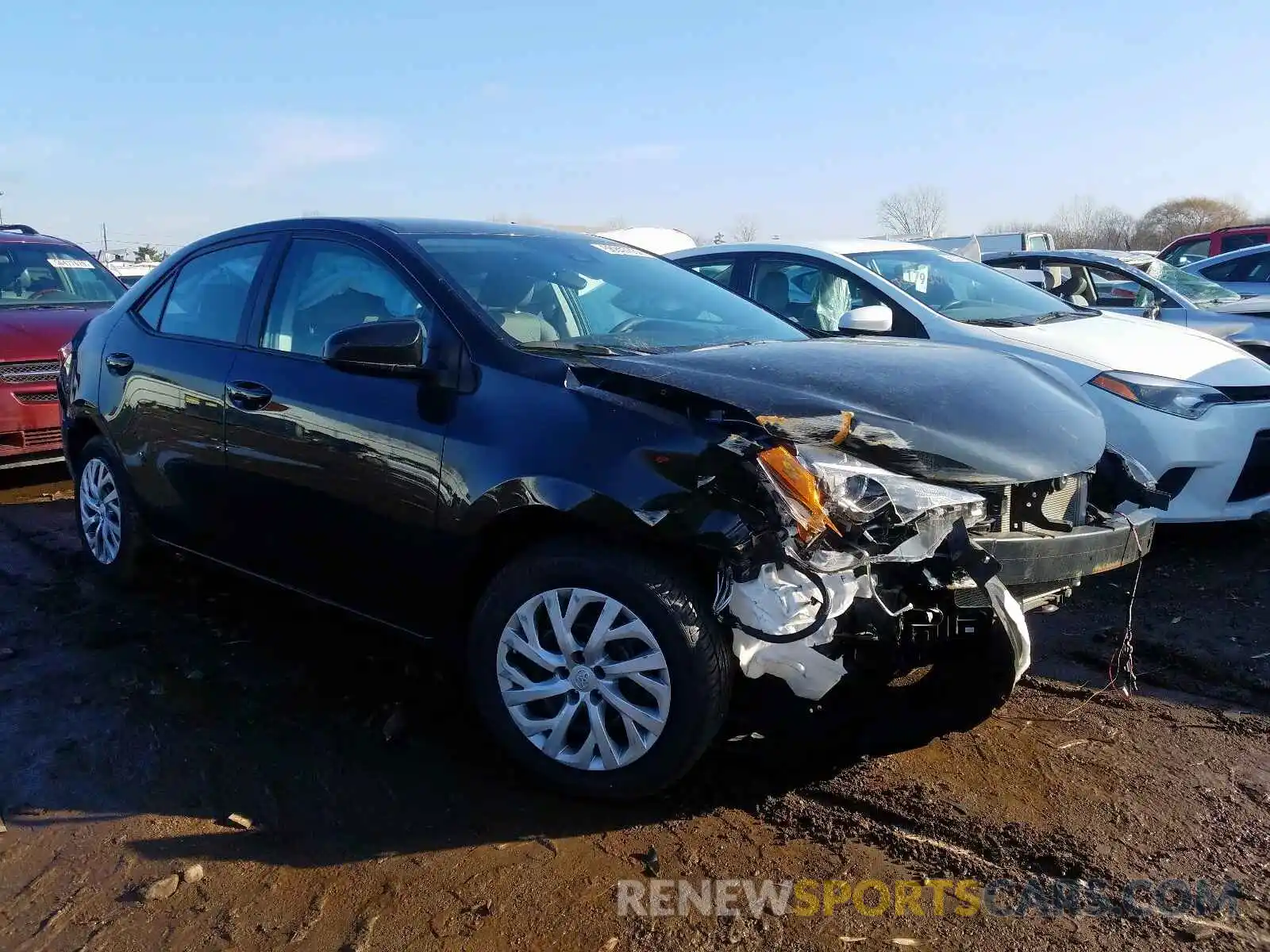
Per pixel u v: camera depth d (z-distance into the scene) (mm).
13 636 4234
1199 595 4777
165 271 4656
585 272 4016
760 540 2650
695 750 2830
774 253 6668
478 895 2600
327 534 3590
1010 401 3281
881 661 2959
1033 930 2473
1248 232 15070
